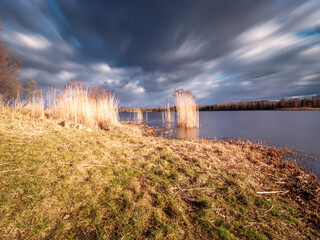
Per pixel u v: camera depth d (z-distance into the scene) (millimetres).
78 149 3736
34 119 6160
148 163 3492
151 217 1847
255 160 4602
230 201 2301
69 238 1464
